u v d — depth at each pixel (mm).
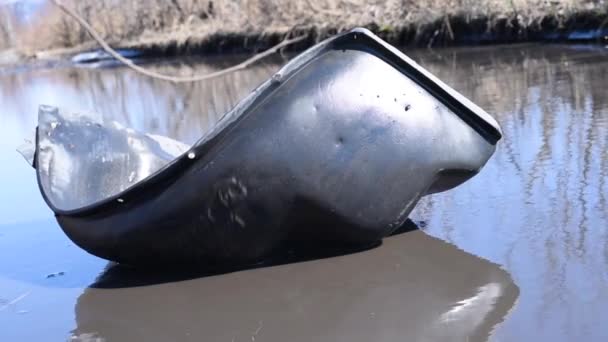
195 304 2611
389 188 2799
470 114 2971
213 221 2705
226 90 10391
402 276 2680
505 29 12148
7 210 4309
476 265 2736
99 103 10438
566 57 8945
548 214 3191
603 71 7258
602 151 4105
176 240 2764
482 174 3924
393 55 2873
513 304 2381
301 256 2947
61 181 3195
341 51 2865
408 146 2814
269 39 17312
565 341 2096
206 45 19391
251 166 2660
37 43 26938
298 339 2283
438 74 9000
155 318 2529
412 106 2861
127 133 3752
